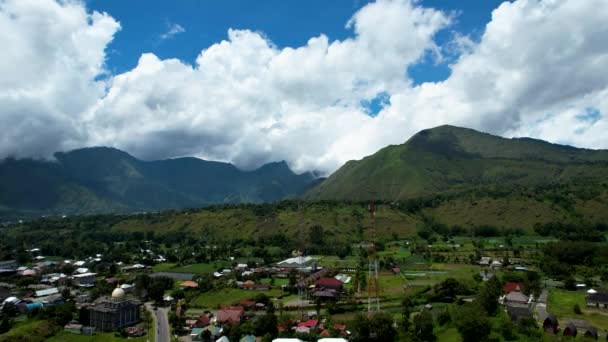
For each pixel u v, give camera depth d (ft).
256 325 549.95
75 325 615.98
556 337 449.06
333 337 515.09
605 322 550.36
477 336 460.96
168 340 561.43
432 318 546.26
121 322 629.10
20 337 553.23
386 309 644.27
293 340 449.06
